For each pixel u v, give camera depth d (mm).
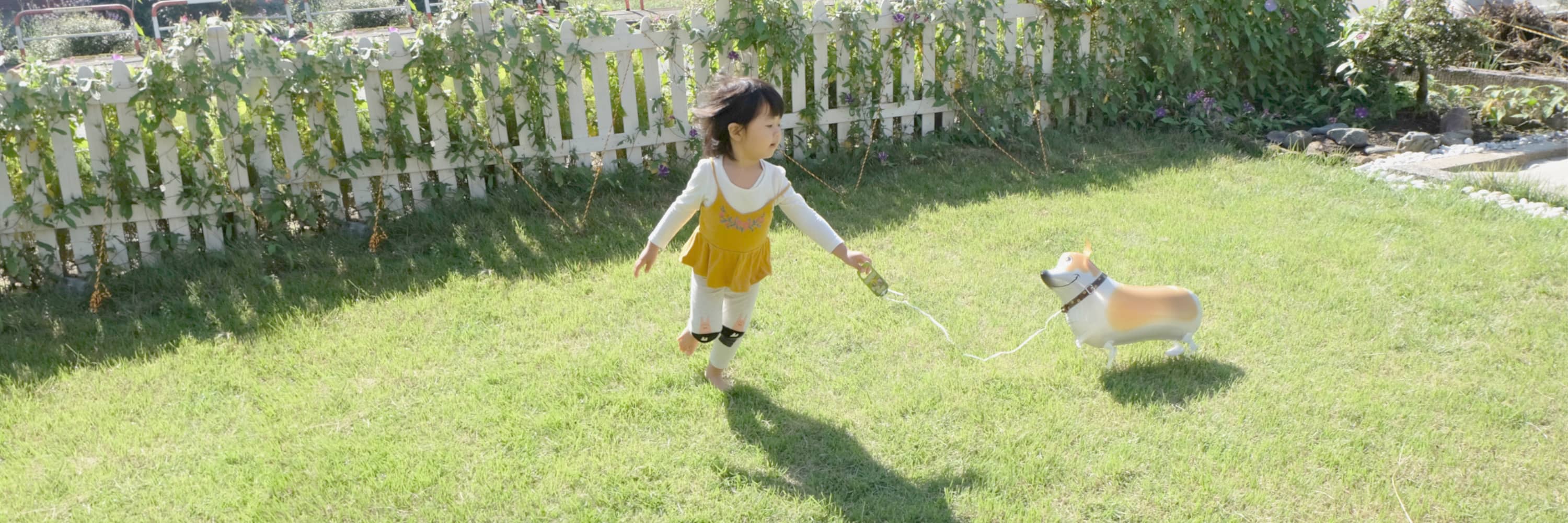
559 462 3318
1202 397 3615
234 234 5613
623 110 6453
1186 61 7859
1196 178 6422
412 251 5488
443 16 5809
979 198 6180
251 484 3258
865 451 3377
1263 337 4098
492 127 6105
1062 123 7613
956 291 4711
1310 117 7957
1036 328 4262
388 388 3871
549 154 6266
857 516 3039
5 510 3156
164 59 5168
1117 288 3760
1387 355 3926
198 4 20016
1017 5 7285
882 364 3969
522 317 4539
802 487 3197
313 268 5254
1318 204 5820
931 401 3643
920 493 3145
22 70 5270
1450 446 3289
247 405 3795
